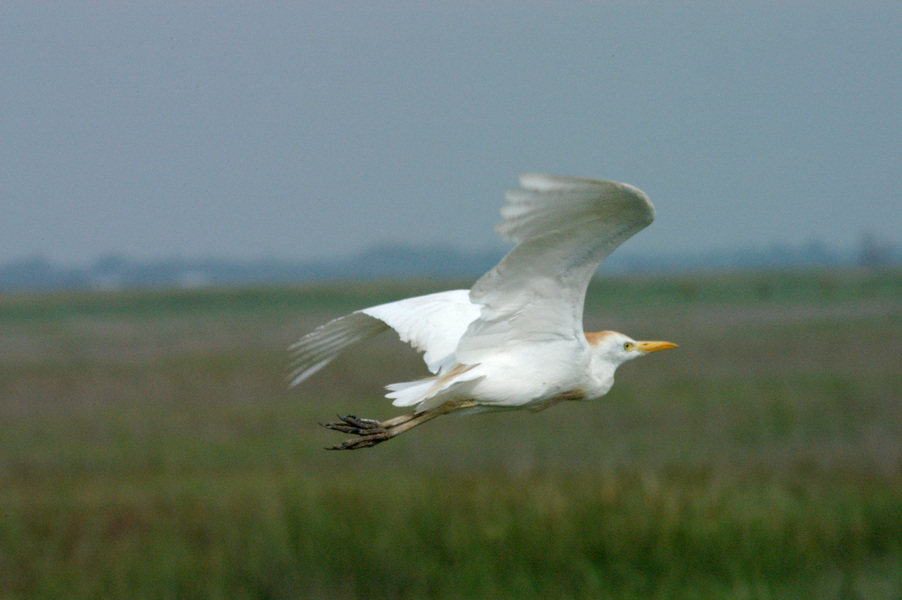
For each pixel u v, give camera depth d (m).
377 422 6.82
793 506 10.41
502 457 15.29
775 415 18.83
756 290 68.00
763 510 10.20
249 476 13.88
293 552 9.50
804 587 8.93
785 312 47.81
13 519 11.09
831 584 8.93
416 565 9.25
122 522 11.07
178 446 16.89
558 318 6.49
